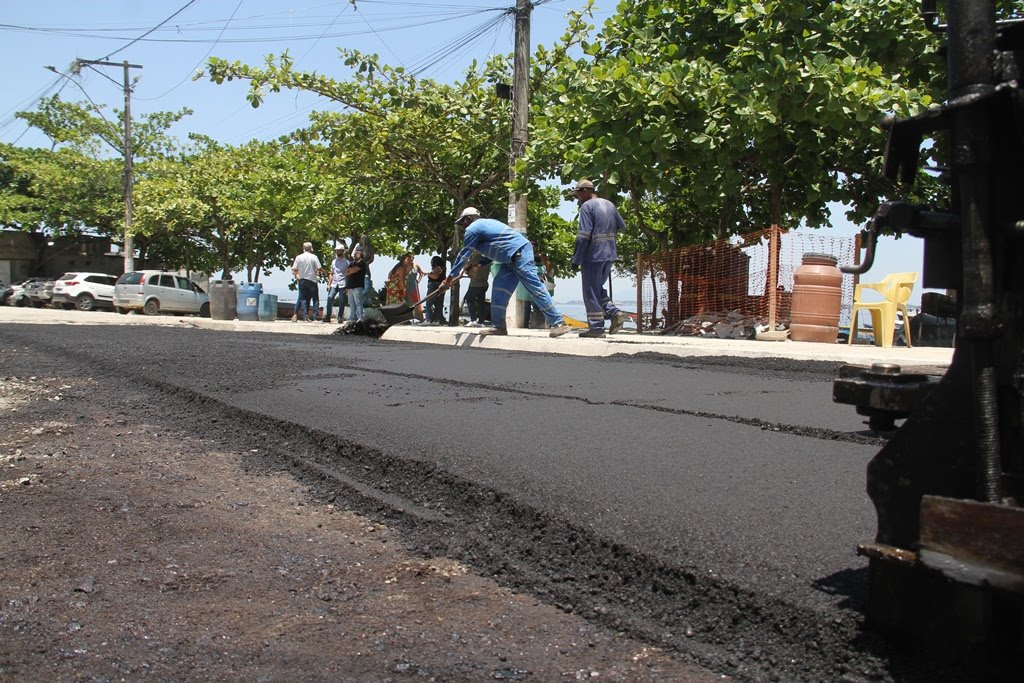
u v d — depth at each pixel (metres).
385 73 19.39
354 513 3.81
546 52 18.88
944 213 2.00
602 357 9.99
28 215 46.16
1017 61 1.84
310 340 13.52
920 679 2.04
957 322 2.00
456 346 12.55
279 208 35.25
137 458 4.87
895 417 2.23
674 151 13.05
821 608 2.34
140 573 3.06
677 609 2.57
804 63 12.38
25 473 4.52
